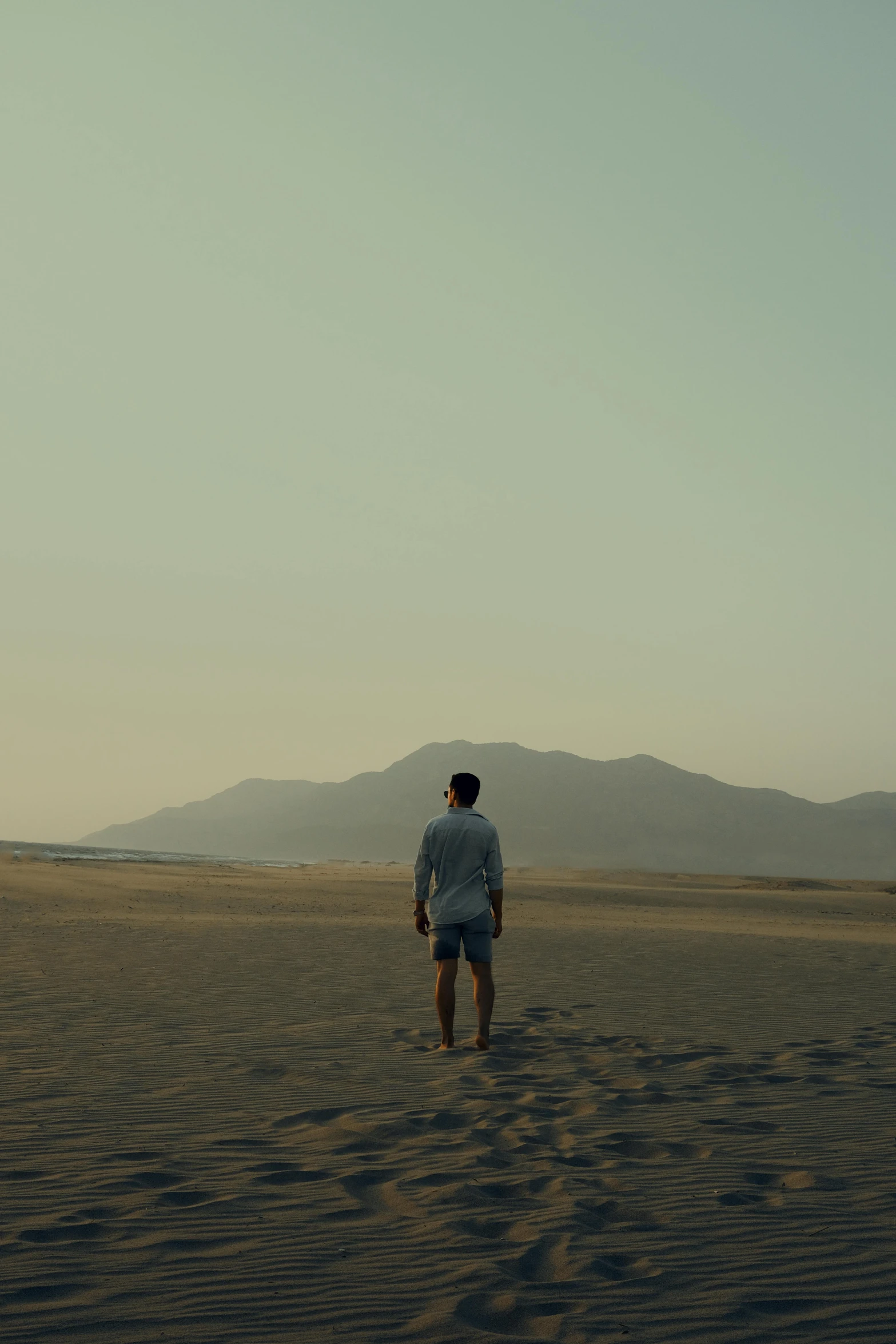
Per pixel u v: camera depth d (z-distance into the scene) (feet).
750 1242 13.39
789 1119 20.48
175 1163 16.33
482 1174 16.01
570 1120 19.77
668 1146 18.08
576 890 163.63
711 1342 10.45
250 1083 22.56
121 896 106.63
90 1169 15.83
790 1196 15.43
